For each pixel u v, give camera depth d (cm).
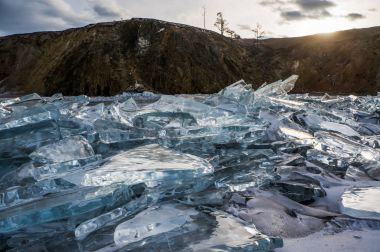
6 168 277
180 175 242
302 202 283
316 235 217
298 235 216
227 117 395
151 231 196
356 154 416
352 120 662
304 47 5472
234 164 329
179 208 228
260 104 561
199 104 385
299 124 529
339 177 352
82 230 202
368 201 260
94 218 210
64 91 4016
